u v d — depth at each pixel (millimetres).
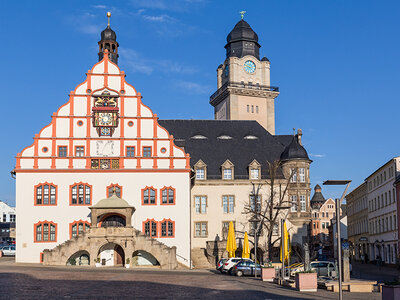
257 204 76125
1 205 172125
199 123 85188
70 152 67188
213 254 72188
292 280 37188
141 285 33875
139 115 68875
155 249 61625
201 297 27109
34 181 66125
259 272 51750
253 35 108500
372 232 94562
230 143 81938
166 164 68250
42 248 64812
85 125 68000
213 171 77000
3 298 24281
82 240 60938
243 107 103812
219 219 75250
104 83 69062
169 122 84562
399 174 76875
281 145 83125
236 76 104625
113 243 65875
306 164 78250
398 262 74125
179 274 49469
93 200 66375
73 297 25672
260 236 75125
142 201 67125
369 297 29516
